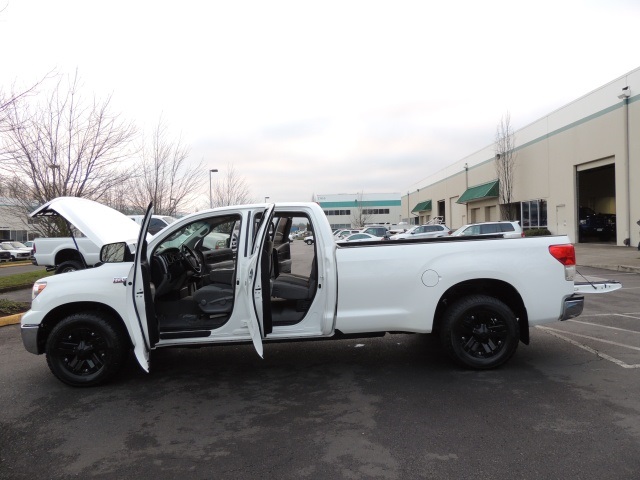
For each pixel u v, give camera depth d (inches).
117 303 183.3
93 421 154.9
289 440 136.9
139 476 119.1
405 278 185.0
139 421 154.1
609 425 138.6
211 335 181.8
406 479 113.8
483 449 126.8
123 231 232.1
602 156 873.5
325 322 183.9
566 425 139.5
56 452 133.5
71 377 186.4
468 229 787.4
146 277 177.0
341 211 3698.3
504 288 194.9
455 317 187.5
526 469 116.0
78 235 460.8
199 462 125.5
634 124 788.6
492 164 1359.5
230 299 190.1
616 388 168.4
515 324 188.1
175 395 177.8
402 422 145.9
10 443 139.8
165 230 189.5
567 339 239.0
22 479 119.1
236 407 164.2
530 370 191.2
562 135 1007.0
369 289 184.7
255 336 171.6
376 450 128.7
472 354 191.3
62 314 192.7
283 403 166.4
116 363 186.7
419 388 175.3
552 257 188.1
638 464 116.6
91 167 494.6
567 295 188.4
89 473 121.3
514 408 153.4
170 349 242.7
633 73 787.4
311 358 220.8
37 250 466.6
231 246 264.2
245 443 135.9
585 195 1202.6
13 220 1406.3
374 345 240.4
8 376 205.9
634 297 370.9
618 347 222.5
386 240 206.2
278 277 211.8
